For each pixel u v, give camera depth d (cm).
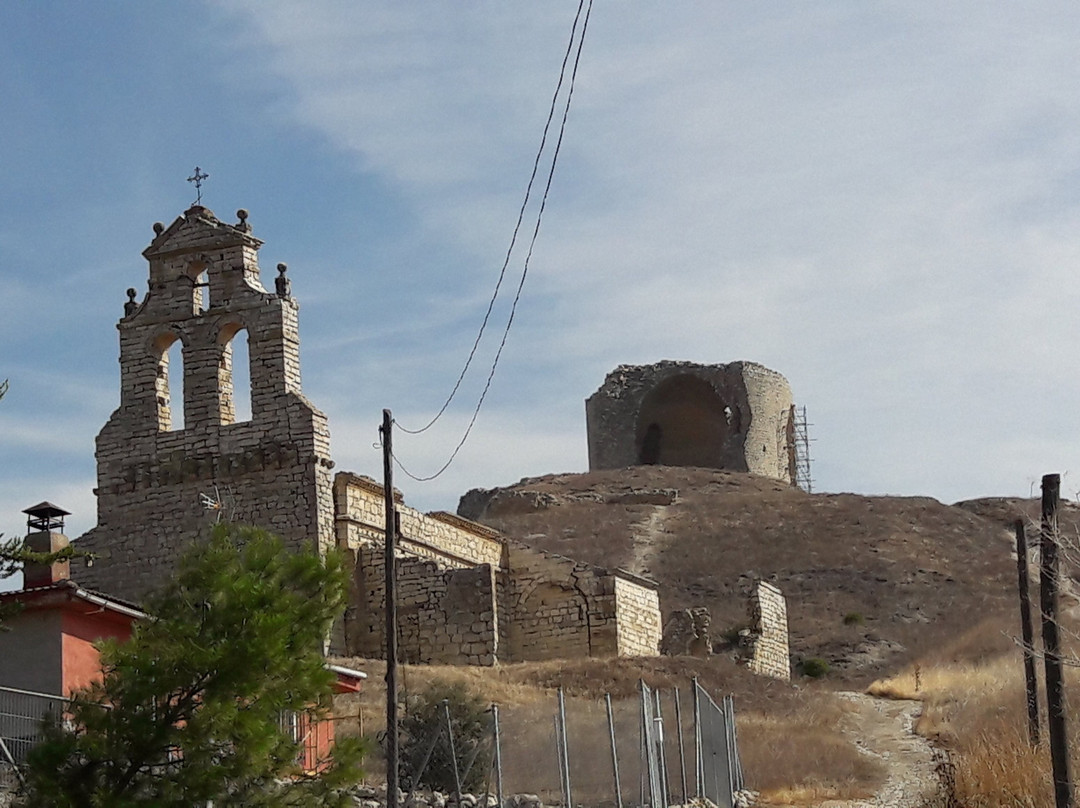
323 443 7531
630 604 8112
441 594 7594
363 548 7594
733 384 15562
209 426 7612
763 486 14300
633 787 4647
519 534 12888
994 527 13238
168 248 7819
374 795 4159
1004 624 9456
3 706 3362
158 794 3025
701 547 12394
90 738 3038
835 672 9394
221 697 3094
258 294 7662
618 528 12938
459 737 4688
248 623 3175
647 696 4209
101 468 7719
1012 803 4159
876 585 11519
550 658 7938
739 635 8562
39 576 3762
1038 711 5009
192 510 7550
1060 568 3934
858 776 5122
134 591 7538
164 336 7775
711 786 4556
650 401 15825
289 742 3178
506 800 4175
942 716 6306
